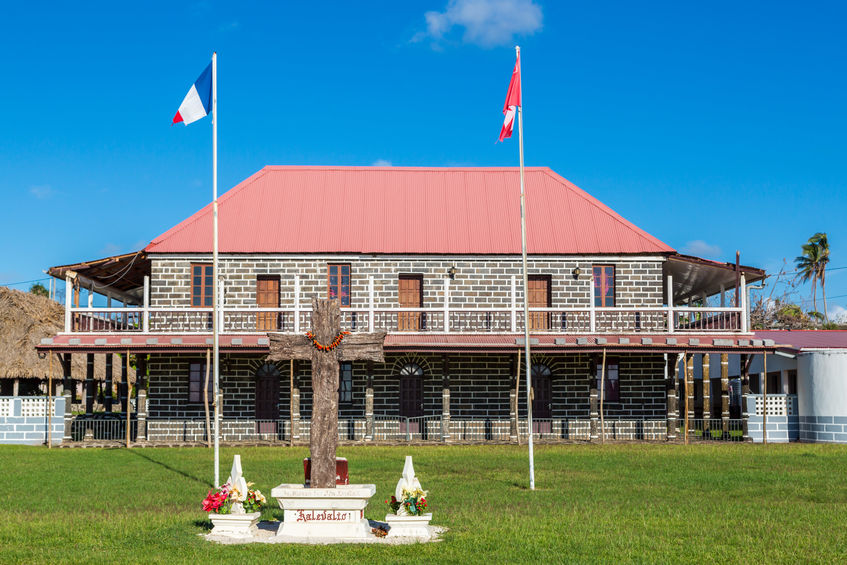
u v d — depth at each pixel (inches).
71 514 698.2
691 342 1278.3
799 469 954.7
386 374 1352.1
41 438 1311.5
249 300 1379.2
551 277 1396.4
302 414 1347.2
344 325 1334.9
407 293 1402.6
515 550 557.3
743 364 1359.5
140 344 1248.8
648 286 1386.6
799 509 698.8
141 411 1284.4
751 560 526.6
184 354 1338.6
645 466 989.8
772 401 1343.5
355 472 949.2
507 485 846.5
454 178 1550.2
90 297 1327.5
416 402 1355.8
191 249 1373.0
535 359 1357.0
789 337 1598.2
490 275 1396.4
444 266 1396.4
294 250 1380.4
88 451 1198.9
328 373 627.5
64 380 1295.5
